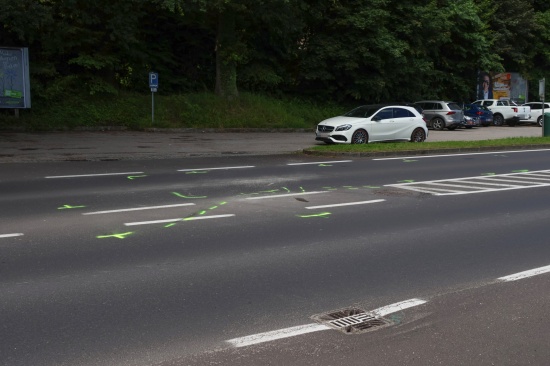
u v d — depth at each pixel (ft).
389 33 121.90
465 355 15.62
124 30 93.81
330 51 116.78
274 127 102.37
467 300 19.89
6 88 84.74
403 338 16.71
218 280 21.63
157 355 15.46
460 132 114.42
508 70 160.76
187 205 35.24
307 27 122.01
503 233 29.81
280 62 123.75
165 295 19.97
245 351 15.75
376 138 76.28
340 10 118.11
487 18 148.05
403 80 128.88
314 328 17.38
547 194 41.60
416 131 79.36
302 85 125.18
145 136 84.38
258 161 58.18
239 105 104.99
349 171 51.67
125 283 21.09
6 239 26.78
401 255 25.45
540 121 141.59
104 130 90.63
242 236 28.14
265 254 25.17
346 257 24.98
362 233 29.25
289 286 21.13
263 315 18.35
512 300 19.90
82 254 24.62
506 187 44.55
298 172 50.39
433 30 127.85
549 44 166.61
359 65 122.62
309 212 33.99
